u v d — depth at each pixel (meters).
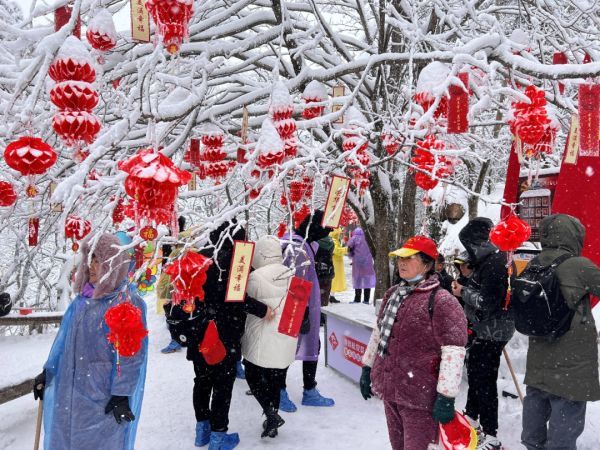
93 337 2.53
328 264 6.66
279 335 3.74
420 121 2.49
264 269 3.87
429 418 2.52
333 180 2.65
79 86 1.91
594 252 3.30
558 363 2.77
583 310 2.77
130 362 2.54
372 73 5.62
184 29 1.99
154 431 3.96
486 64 2.57
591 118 2.46
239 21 4.19
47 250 10.36
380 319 2.90
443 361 2.45
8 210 3.13
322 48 5.35
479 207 10.20
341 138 4.61
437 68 2.69
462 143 4.73
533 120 2.32
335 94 3.99
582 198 3.31
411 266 2.72
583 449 3.40
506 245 2.18
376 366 2.75
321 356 6.32
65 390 2.54
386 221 5.90
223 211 2.49
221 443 3.54
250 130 4.88
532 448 3.00
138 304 2.70
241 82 5.01
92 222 3.04
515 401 4.18
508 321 3.48
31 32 2.91
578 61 3.44
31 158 1.85
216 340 3.34
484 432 3.56
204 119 4.08
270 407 3.82
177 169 1.64
